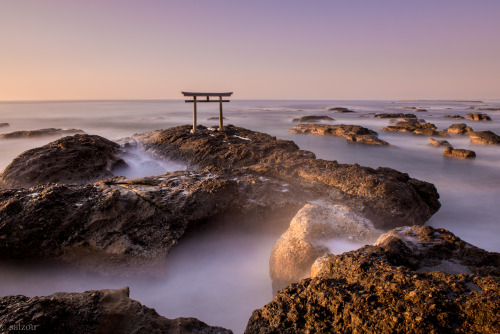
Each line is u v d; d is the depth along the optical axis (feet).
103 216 20.49
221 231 25.79
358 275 12.51
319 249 18.54
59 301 10.89
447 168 65.00
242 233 26.50
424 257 14.69
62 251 19.72
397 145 94.07
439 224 36.40
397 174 34.27
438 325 9.69
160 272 20.29
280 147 46.06
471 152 74.28
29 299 11.07
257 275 22.52
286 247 19.65
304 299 12.16
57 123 159.33
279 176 32.60
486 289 10.83
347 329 10.50
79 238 19.86
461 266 14.03
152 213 21.98
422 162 70.69
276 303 12.35
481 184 53.21
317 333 10.59
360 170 31.96
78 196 21.77
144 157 51.57
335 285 12.27
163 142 53.98
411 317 9.89
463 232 34.35
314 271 15.55
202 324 11.89
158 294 20.18
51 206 20.18
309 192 29.50
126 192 22.94
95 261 20.12
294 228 20.76
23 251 19.25
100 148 42.19
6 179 32.81
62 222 19.85
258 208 26.32
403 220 28.12
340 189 29.53
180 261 22.84
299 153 41.75
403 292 10.98
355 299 11.12
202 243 24.85
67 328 10.04
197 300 20.15
